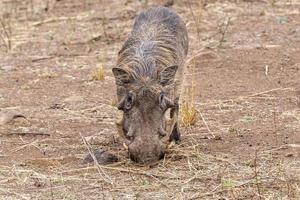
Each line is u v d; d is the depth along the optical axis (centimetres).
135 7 4694
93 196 2230
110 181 2312
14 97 3319
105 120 2961
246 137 2683
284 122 2834
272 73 3481
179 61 2652
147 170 2369
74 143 2698
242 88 3278
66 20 4559
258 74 3472
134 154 2352
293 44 3906
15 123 2955
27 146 2684
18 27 4478
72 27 4409
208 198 2191
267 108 3006
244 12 4434
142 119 2342
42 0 5066
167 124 2456
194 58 3600
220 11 4459
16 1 5088
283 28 4141
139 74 2378
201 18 4334
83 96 3284
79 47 4069
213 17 4359
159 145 2353
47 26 4481
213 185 2280
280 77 3419
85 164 2475
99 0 4912
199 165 2423
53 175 2400
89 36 4222
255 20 4291
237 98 3133
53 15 4681
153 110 2342
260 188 2239
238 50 3831
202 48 3862
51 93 3356
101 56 3891
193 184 2292
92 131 2827
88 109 3103
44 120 2980
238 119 2888
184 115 2828
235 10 4475
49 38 4247
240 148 2573
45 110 3111
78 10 4759
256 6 4538
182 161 2462
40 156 2581
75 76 3603
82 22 4503
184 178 2331
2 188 2319
